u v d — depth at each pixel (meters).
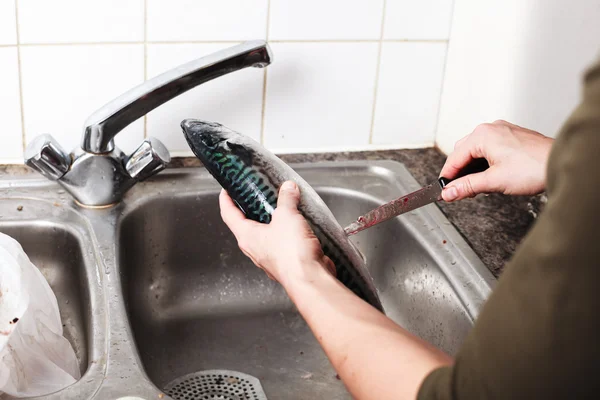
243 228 0.65
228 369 0.95
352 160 1.16
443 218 0.99
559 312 0.31
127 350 0.72
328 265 0.57
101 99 1.03
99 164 0.93
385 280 1.04
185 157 1.10
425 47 1.15
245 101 1.09
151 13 1.00
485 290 0.85
